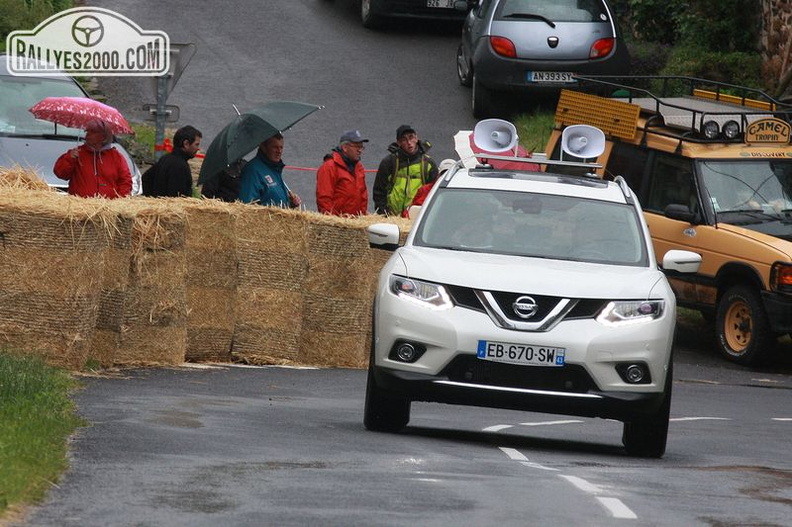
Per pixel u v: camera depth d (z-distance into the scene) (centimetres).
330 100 8969
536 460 2966
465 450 3070
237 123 4981
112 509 2139
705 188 6022
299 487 2394
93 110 4850
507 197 3628
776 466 3136
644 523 2205
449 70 9706
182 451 2734
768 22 9006
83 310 4019
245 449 2820
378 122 8625
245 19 10544
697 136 6203
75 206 4000
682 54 9381
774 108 6712
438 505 2283
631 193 3728
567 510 2286
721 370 5691
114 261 4172
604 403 3153
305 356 5016
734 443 3638
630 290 3241
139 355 4366
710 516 2311
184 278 4434
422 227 3541
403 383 3194
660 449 3269
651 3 9981
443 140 8362
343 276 5006
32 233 3953
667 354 3228
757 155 6141
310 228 4912
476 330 3153
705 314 6562
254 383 4247
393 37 10400
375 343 3281
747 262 5756
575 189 3694
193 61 9512
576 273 3281
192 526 2045
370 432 3319
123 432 2925
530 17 8619
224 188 5162
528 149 8044
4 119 6131
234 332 4784
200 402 3612
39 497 2191
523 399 3148
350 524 2097
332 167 5356
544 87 8531
